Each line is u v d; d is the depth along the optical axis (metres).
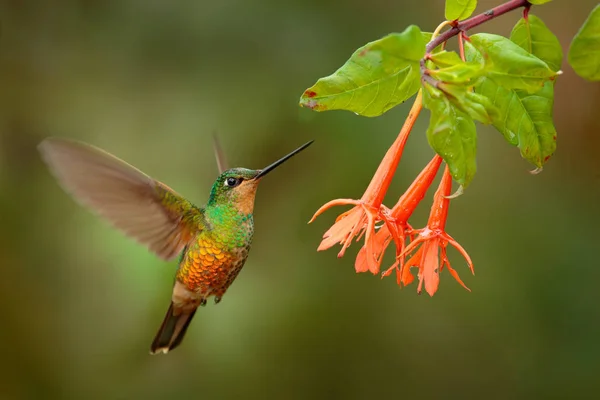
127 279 9.03
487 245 10.41
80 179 6.24
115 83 10.29
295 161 10.12
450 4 4.80
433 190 9.98
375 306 10.51
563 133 10.84
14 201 10.10
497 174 10.62
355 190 9.95
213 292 7.07
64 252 9.87
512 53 4.53
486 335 10.44
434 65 4.48
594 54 4.77
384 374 10.44
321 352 10.25
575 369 10.07
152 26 10.22
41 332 9.94
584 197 10.59
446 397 10.41
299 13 10.19
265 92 10.02
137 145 10.05
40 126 10.30
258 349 9.88
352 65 4.87
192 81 10.14
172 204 6.75
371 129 9.95
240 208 6.89
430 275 4.84
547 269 10.28
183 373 9.91
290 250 10.34
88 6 10.42
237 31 10.12
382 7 10.37
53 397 9.93
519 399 10.25
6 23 10.37
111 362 9.88
